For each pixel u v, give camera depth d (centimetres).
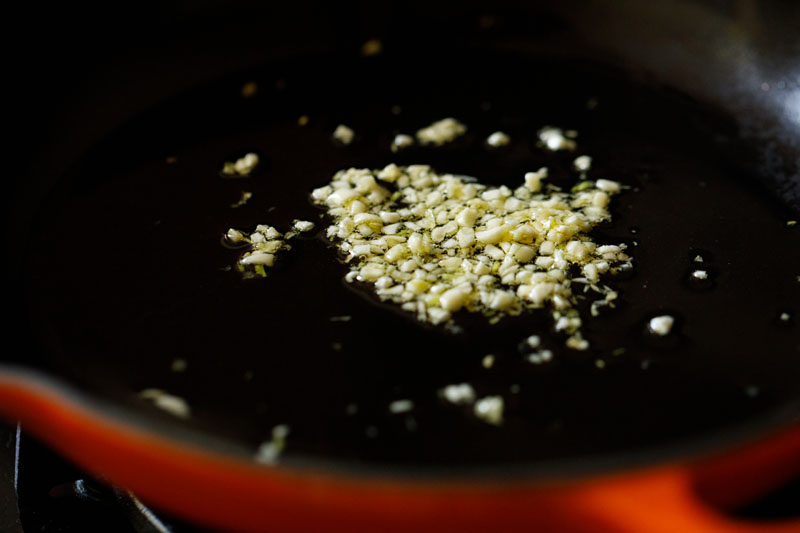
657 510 24
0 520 29
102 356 29
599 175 33
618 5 37
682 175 33
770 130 34
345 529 25
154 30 36
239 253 31
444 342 29
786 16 34
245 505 25
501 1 37
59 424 25
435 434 28
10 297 31
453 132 35
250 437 28
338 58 37
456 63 37
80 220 32
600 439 27
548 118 35
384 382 28
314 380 28
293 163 34
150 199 33
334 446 27
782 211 32
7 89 34
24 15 35
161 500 26
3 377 25
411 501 24
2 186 33
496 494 24
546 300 30
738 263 31
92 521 28
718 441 24
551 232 31
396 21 38
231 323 30
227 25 37
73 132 34
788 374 28
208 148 34
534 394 28
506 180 33
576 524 24
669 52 36
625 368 29
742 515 27
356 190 32
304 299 30
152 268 31
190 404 28
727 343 29
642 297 30
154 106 36
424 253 31
